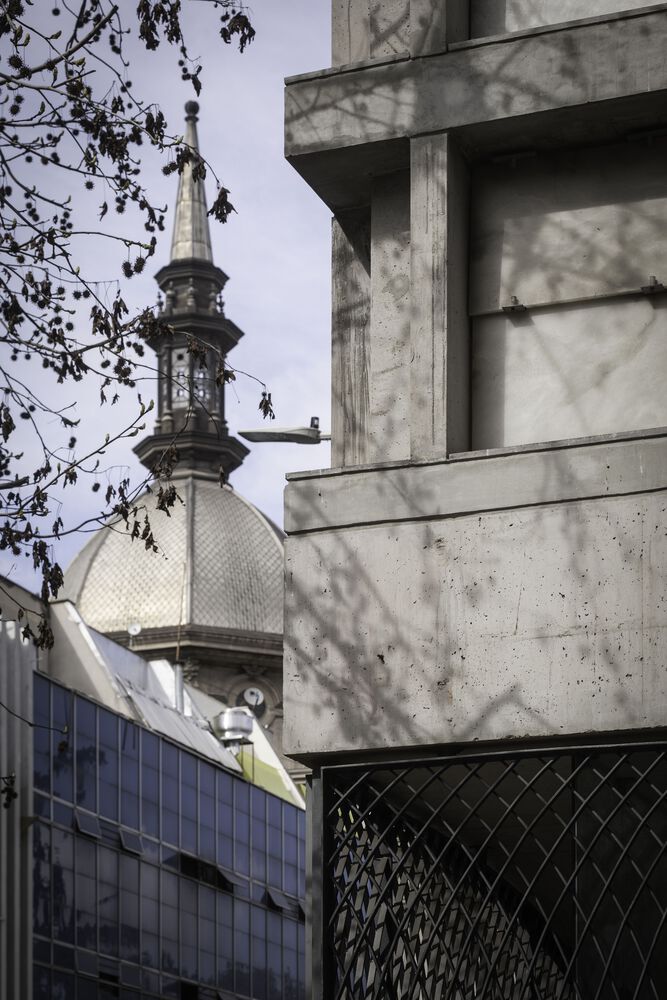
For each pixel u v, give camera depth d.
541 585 12.95
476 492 13.34
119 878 55.84
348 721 13.20
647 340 13.98
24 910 49.03
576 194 14.34
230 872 64.38
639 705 12.48
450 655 13.07
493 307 14.31
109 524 16.80
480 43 14.38
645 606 12.66
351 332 15.48
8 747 48.97
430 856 14.05
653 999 13.27
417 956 13.82
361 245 15.71
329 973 13.16
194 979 60.12
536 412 14.09
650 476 12.91
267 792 68.56
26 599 60.84
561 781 13.77
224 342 135.25
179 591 120.06
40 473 16.55
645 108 13.90
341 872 13.52
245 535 124.88
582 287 14.12
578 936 13.41
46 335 16.78
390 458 14.46
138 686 75.06
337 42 15.41
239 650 115.81
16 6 16.11
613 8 14.84
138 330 16.84
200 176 16.91
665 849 12.48
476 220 14.54
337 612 13.46
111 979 54.12
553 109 13.96
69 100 16.61
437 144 14.33
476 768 13.05
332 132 14.75
